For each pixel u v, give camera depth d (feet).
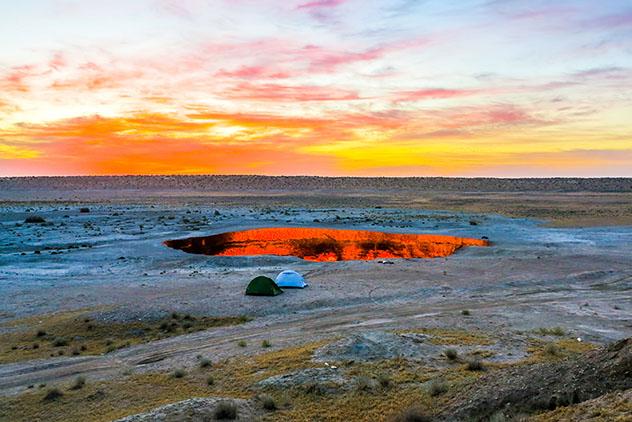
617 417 35.81
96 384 66.18
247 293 122.11
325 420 49.85
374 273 147.33
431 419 47.85
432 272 148.15
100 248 198.80
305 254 213.05
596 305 108.78
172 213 349.82
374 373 61.05
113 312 106.93
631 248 190.80
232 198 603.67
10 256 180.55
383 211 385.70
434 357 67.26
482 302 113.80
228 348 81.87
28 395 63.36
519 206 441.27
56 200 555.69
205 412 50.70
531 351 70.64
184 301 116.16
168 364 74.28
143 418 49.16
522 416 42.11
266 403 53.57
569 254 177.58
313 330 92.73
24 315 109.60
